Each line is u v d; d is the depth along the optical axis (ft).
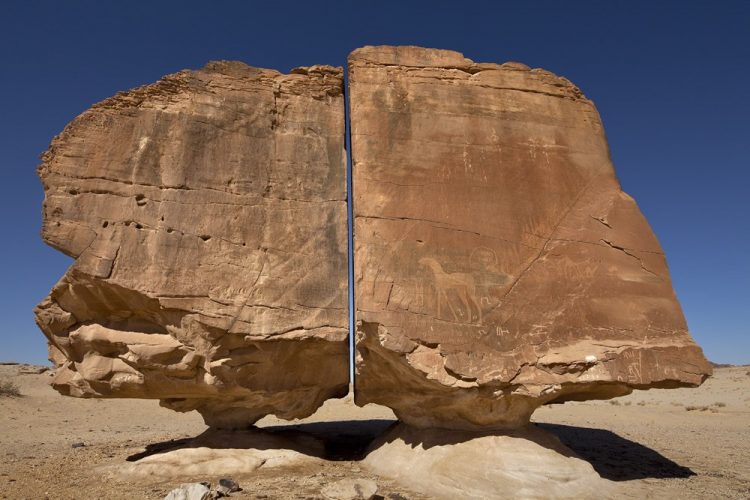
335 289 23.65
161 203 23.18
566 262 24.17
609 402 72.95
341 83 27.20
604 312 23.53
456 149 25.20
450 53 27.12
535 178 25.57
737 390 86.28
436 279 22.66
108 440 37.27
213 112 24.88
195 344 22.49
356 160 24.12
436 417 24.43
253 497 19.39
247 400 25.66
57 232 22.08
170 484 21.94
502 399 22.38
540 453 21.89
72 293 22.86
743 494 21.18
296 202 24.53
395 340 21.38
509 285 23.25
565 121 27.22
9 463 27.58
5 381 74.38
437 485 20.89
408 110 25.43
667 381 22.63
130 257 22.36
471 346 21.88
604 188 26.30
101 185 22.90
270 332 22.49
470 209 24.22
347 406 60.54
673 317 23.94
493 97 26.63
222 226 23.48
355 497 18.85
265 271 23.27
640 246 25.18
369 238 22.84
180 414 60.08
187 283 22.50
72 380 24.21
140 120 24.09
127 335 23.13
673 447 33.45
